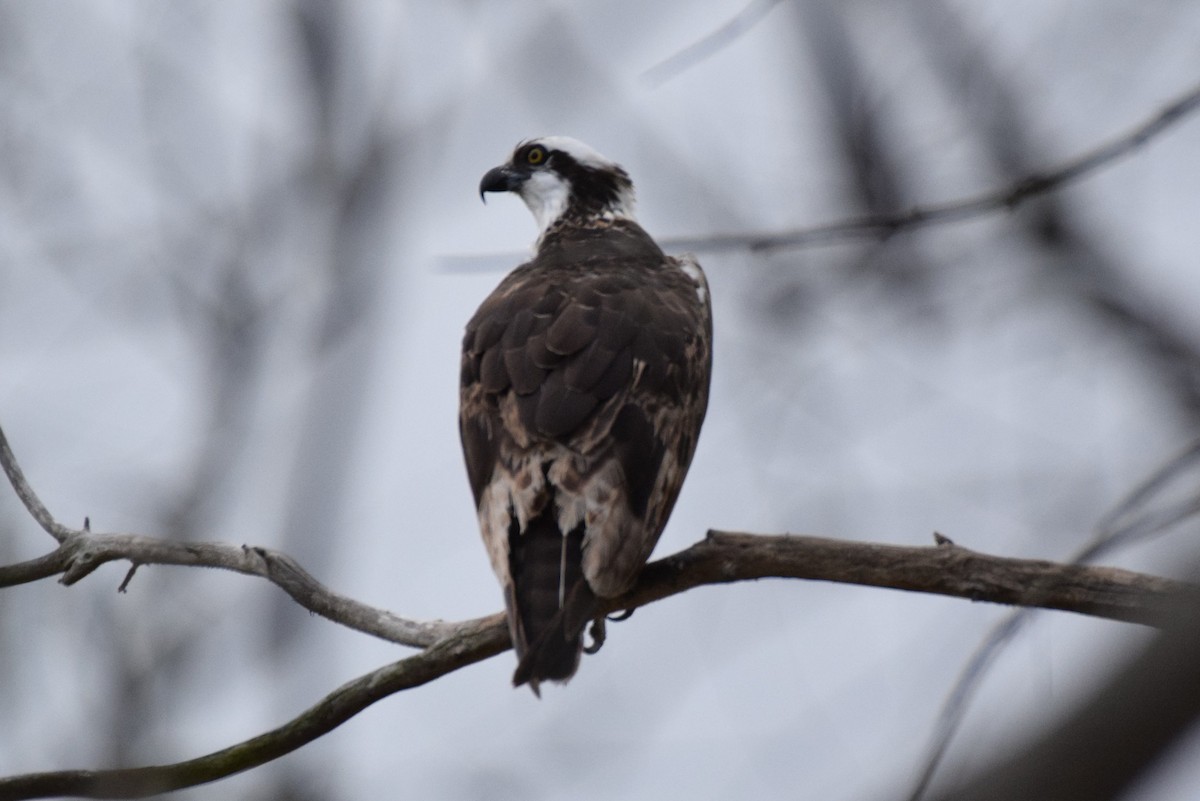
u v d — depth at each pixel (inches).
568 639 375.2
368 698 402.6
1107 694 149.5
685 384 456.1
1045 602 372.2
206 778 398.0
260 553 427.5
